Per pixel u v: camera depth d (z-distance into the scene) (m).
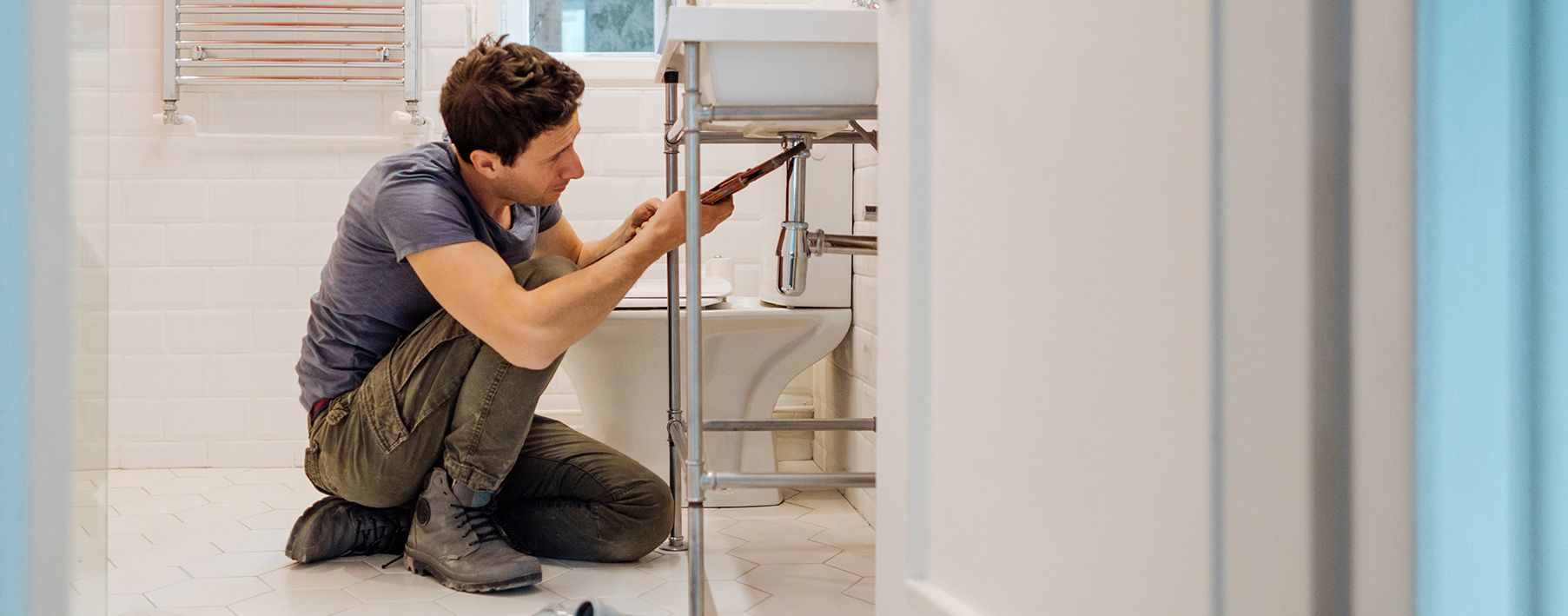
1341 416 0.57
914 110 0.94
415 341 1.80
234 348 2.82
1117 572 0.72
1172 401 0.66
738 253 2.83
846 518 2.25
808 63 1.29
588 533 1.91
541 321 1.64
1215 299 0.63
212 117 2.78
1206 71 0.63
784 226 1.52
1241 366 0.62
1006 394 0.84
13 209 0.48
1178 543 0.66
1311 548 0.57
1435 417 0.54
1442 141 0.54
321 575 1.83
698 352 1.37
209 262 2.80
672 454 2.02
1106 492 0.73
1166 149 0.66
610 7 2.99
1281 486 0.59
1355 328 0.57
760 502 2.36
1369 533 0.56
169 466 2.82
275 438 2.84
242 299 2.81
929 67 0.93
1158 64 0.67
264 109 2.79
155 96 2.77
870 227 2.15
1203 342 0.63
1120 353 0.71
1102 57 0.72
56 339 0.50
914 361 0.95
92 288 0.67
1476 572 0.55
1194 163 0.64
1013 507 0.83
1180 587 0.66
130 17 2.76
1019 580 0.83
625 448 2.29
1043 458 0.79
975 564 0.89
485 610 1.64
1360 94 0.56
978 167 0.86
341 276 1.86
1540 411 0.55
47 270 0.50
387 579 1.81
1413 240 0.54
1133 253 0.70
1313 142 0.57
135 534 2.12
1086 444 0.75
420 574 1.84
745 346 2.28
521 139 1.72
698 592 1.39
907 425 0.95
